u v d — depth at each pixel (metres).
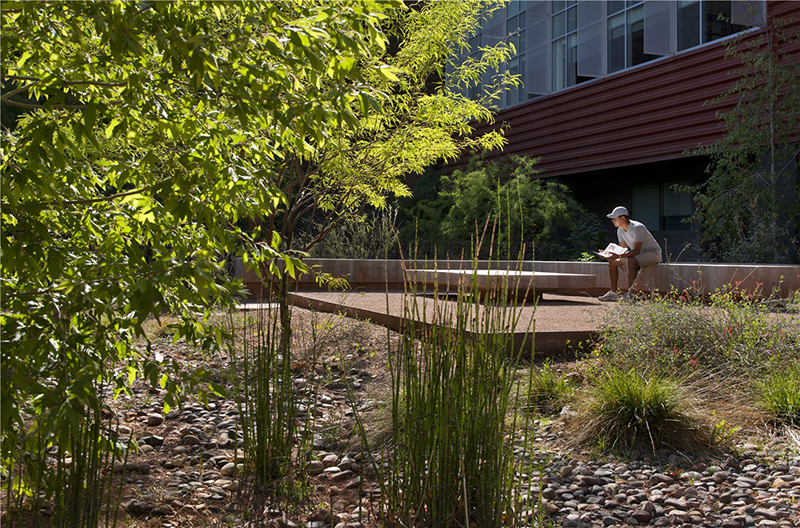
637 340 4.93
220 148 2.22
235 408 4.30
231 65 1.89
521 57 17.20
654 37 13.72
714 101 11.84
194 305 2.38
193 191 2.10
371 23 1.87
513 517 2.47
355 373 5.22
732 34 12.50
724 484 3.02
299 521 2.65
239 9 1.87
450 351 2.41
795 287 8.00
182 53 1.71
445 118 5.50
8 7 1.70
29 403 2.09
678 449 3.45
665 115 13.64
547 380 4.32
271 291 3.17
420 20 5.54
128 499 2.81
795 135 10.87
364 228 12.79
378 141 5.52
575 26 15.68
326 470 3.21
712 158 12.04
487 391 2.40
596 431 3.58
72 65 2.00
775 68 10.93
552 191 15.38
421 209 16.88
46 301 1.96
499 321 2.41
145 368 2.18
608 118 14.87
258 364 3.13
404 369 2.48
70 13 1.90
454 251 15.15
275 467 3.10
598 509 2.75
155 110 2.04
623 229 9.01
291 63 1.81
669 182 15.89
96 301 1.81
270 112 2.10
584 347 5.64
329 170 5.34
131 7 1.72
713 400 4.21
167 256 1.85
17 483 2.38
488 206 15.12
